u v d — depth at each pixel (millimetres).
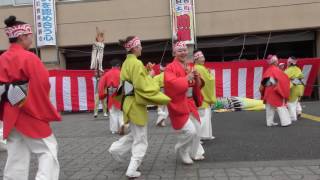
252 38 18422
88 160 7520
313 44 18562
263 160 6965
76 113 17516
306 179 5645
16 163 4680
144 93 5996
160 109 11688
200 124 7023
